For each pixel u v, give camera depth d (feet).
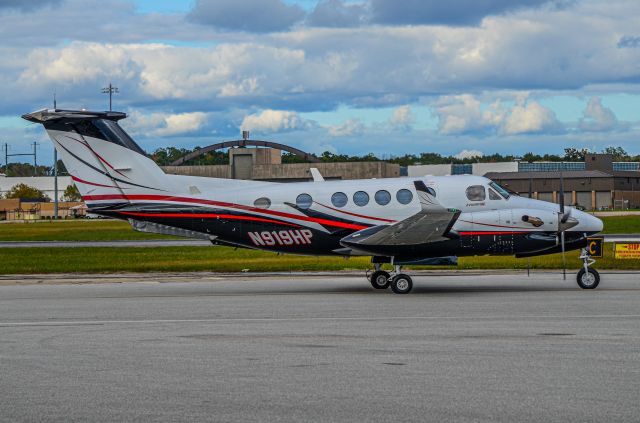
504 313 79.71
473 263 147.33
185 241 255.29
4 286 116.06
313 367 53.78
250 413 42.73
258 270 140.46
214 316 79.61
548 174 578.25
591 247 106.22
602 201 558.97
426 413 42.47
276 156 405.18
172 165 421.18
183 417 42.14
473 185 108.78
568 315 77.77
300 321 75.41
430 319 75.82
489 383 48.78
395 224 98.27
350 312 81.82
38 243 247.09
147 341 64.49
